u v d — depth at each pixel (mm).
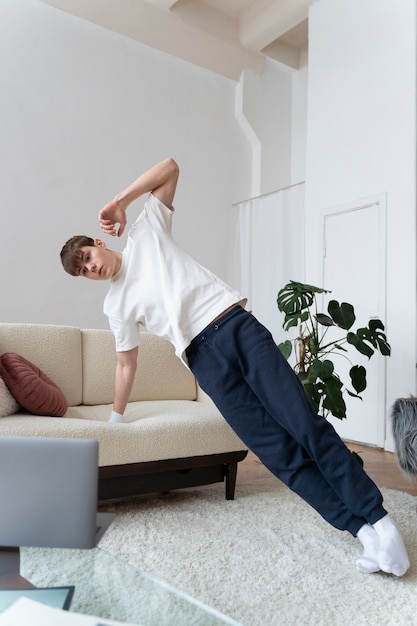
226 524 2031
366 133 4188
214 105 5758
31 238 4453
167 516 2117
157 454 2158
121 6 4863
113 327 1968
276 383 1712
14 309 4332
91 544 904
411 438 2051
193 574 1566
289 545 1828
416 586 1525
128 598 790
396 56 3992
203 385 1819
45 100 4625
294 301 3016
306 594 1462
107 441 2037
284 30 5348
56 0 4633
